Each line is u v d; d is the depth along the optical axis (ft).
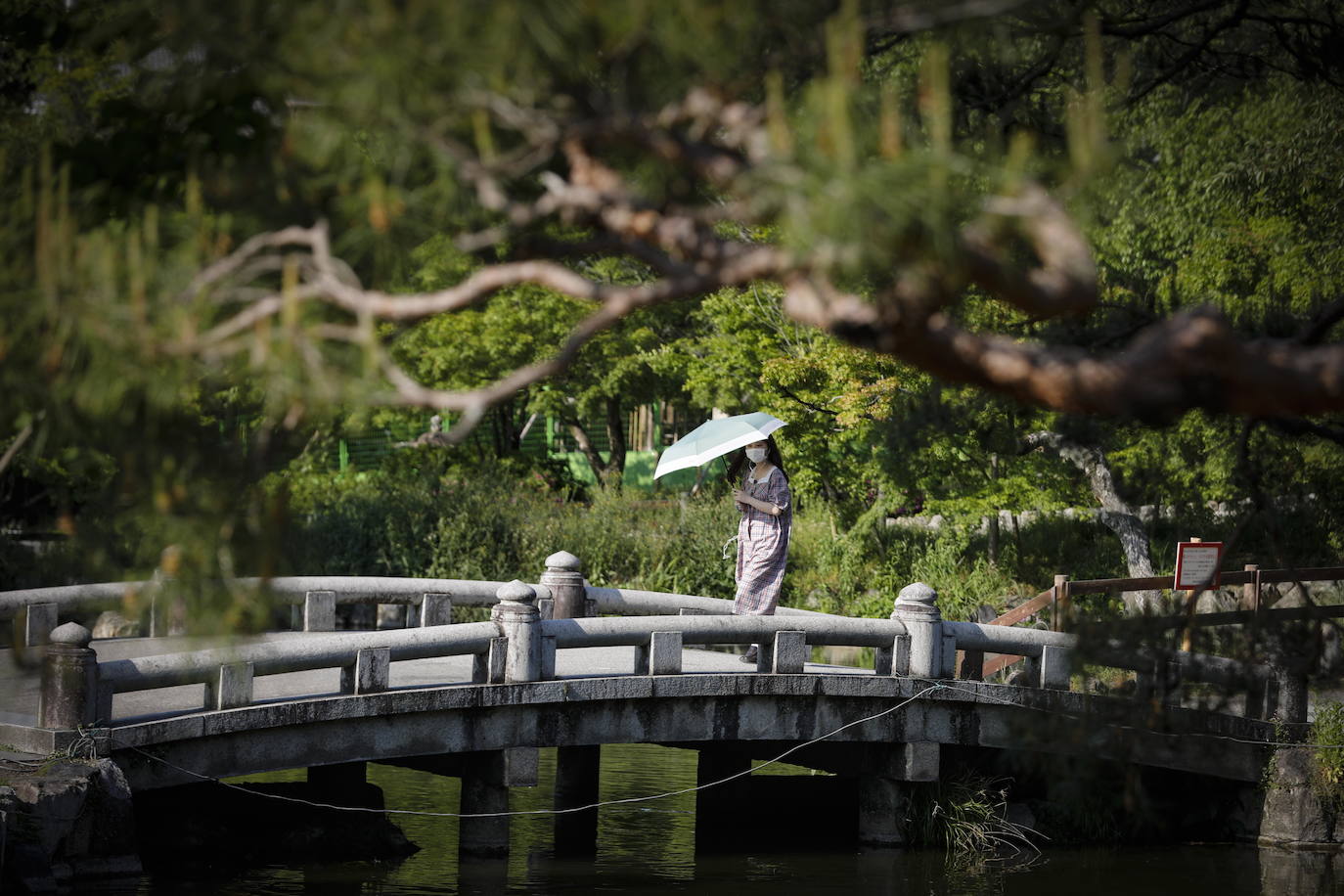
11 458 13.44
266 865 45.65
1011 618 61.21
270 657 42.70
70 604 51.44
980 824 53.16
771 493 54.34
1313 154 38.14
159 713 42.27
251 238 13.69
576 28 11.15
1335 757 54.24
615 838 52.60
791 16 13.33
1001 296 11.78
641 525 89.20
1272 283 40.98
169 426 13.32
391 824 49.85
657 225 12.43
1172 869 50.52
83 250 12.49
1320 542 50.93
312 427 13.60
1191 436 45.14
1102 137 11.57
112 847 39.17
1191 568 53.47
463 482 90.48
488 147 11.83
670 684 49.29
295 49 11.85
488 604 62.39
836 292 11.96
